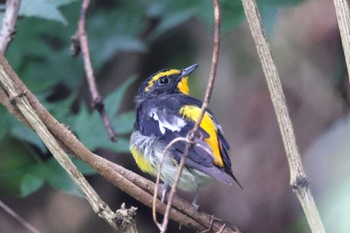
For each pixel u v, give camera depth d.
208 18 11.66
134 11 13.05
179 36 14.18
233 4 11.48
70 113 11.35
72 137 6.54
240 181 13.15
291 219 12.75
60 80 12.95
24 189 10.08
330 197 5.79
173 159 8.51
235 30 13.77
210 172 7.76
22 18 12.30
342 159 10.32
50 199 13.86
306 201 5.77
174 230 14.34
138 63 14.20
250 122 13.39
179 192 13.20
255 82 13.59
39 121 6.11
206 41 14.10
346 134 10.58
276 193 12.93
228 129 13.45
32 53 12.48
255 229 12.94
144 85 10.31
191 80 13.95
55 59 12.89
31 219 13.63
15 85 6.17
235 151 13.27
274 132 13.23
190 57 14.14
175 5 12.17
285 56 13.19
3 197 13.23
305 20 13.19
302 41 13.16
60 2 10.05
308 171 10.73
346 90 12.55
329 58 12.95
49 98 13.12
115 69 14.19
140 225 14.34
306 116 12.68
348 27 5.95
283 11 13.23
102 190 14.06
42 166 10.16
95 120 10.70
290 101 12.88
